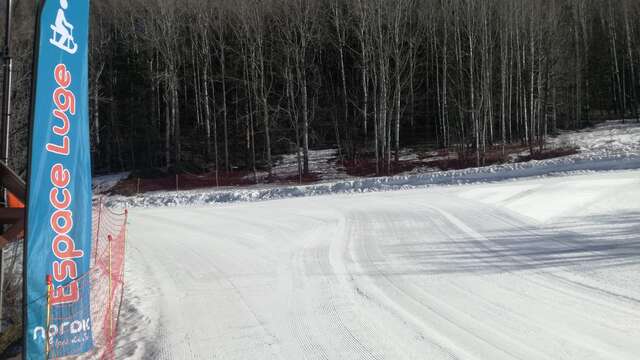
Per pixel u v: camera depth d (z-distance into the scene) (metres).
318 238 15.09
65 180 6.58
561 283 9.20
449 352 6.34
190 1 47.38
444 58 43.91
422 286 9.45
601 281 9.18
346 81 53.25
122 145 53.44
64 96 6.58
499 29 43.56
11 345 7.49
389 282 9.84
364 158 44.12
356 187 30.05
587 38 56.94
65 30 6.59
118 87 54.66
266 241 15.27
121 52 55.72
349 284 9.84
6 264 11.41
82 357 6.80
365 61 42.41
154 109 50.50
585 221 15.06
